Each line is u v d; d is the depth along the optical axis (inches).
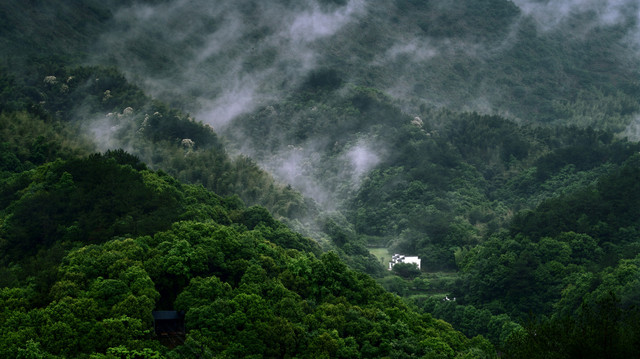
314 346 3373.5
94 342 2893.7
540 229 7411.4
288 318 3595.0
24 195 5059.1
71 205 4768.7
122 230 4392.2
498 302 6259.8
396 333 3882.9
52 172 5398.6
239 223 5718.5
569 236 6943.9
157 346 2972.4
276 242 5423.2
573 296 5610.2
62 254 4025.6
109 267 3563.0
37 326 2920.8
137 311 3149.6
